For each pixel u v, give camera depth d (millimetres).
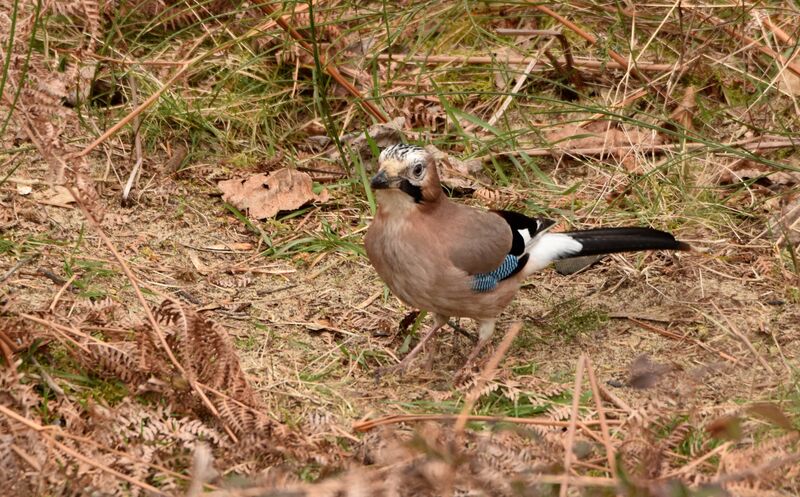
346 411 8312
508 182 11969
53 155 8219
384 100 12586
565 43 12844
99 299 9320
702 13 13344
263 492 6371
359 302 9961
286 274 10281
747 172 12000
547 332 9734
